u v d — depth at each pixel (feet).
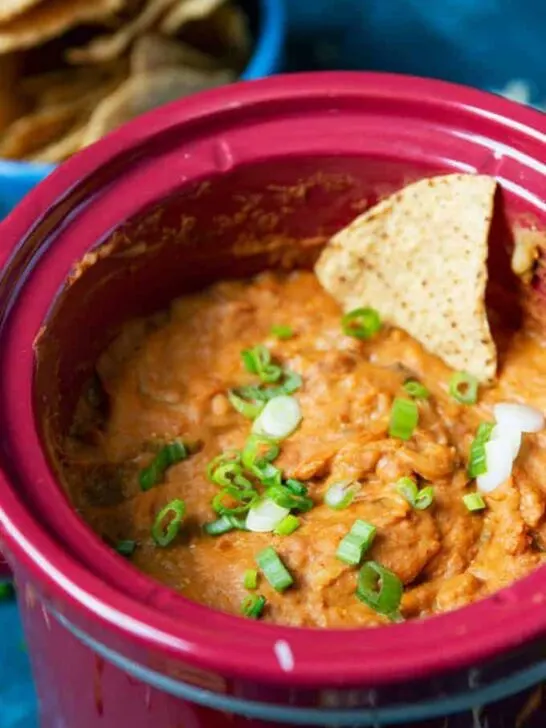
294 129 1.28
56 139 1.78
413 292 1.30
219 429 1.26
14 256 1.17
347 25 2.15
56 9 1.74
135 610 0.96
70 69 1.85
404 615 1.11
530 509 1.17
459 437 1.24
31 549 0.99
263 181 1.29
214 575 1.14
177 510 1.18
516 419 1.23
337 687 0.93
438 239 1.27
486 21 2.17
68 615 1.00
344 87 1.28
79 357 1.27
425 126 1.28
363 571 1.12
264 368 1.28
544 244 1.26
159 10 1.79
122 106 1.71
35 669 1.24
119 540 1.19
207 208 1.30
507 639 0.94
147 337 1.33
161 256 1.31
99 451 1.26
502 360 1.29
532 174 1.24
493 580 1.14
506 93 2.07
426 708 0.98
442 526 1.17
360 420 1.23
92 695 1.10
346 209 1.34
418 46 2.13
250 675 0.93
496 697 1.00
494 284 1.32
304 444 1.22
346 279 1.33
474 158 1.26
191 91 1.75
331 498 1.17
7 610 1.49
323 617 1.10
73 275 1.20
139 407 1.27
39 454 1.07
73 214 1.22
